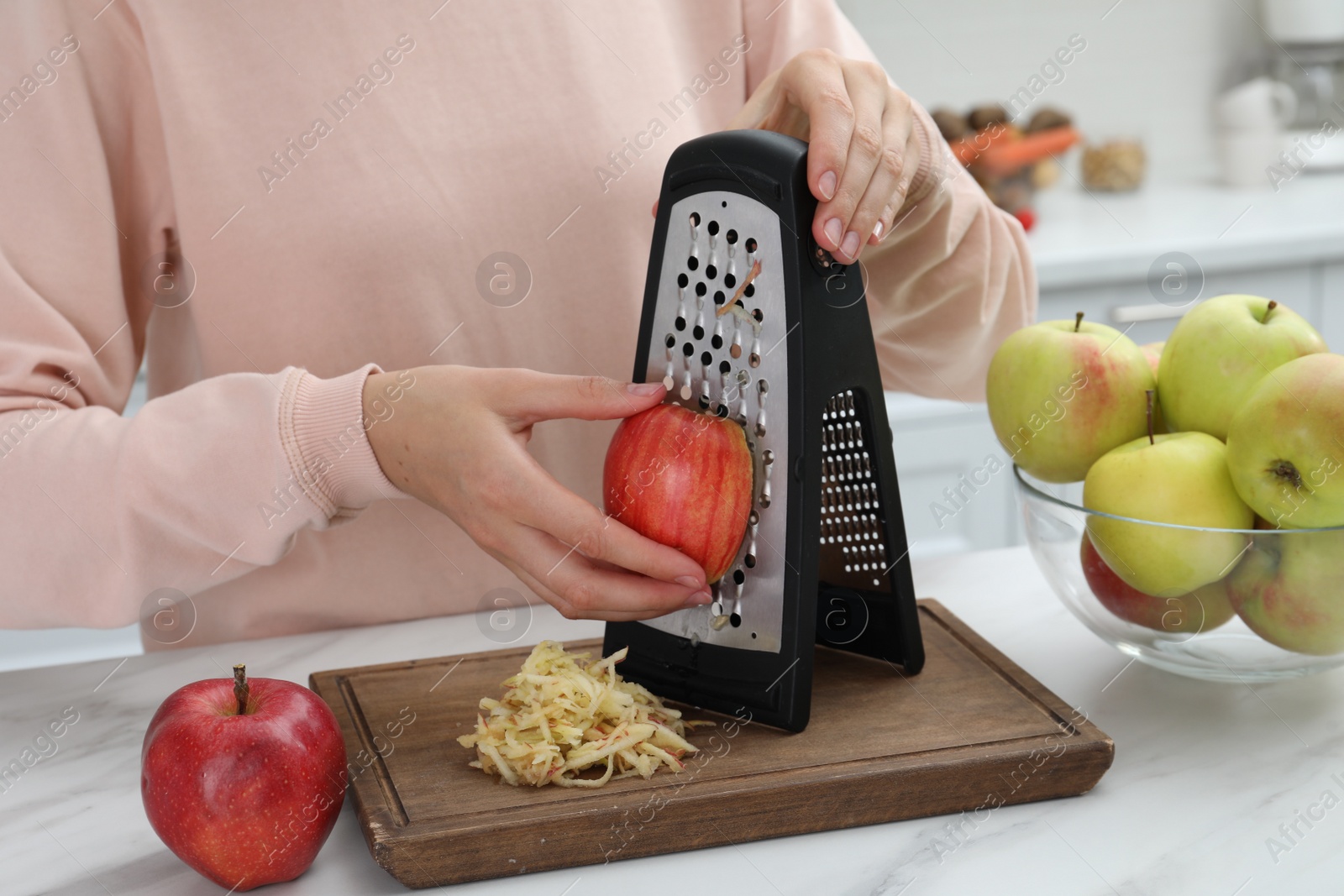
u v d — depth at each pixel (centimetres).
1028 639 77
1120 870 53
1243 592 61
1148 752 63
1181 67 227
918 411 183
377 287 88
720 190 62
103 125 83
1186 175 232
